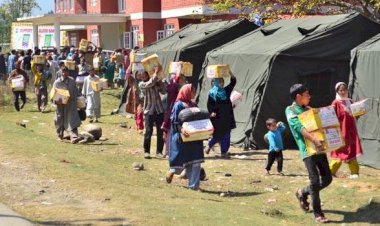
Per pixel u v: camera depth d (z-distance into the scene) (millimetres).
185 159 11000
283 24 19156
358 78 14117
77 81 22438
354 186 10961
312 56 16234
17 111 24078
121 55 34000
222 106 14672
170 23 42781
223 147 14852
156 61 14305
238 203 10180
